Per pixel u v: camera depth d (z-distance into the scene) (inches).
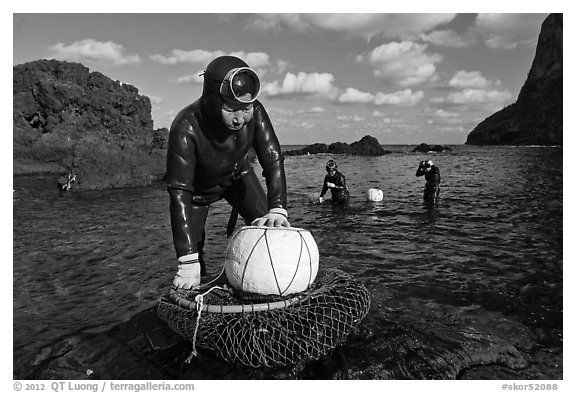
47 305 271.9
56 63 1435.8
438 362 180.9
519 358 194.7
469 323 221.6
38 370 183.6
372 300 244.4
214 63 182.7
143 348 189.6
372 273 305.9
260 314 163.9
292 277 170.4
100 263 356.5
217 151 197.5
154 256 373.4
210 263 347.3
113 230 481.4
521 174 1024.9
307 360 169.9
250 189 223.3
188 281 193.5
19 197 773.9
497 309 242.7
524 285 281.6
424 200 648.4
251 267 169.8
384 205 609.9
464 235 426.0
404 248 378.3
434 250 370.6
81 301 277.6
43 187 937.5
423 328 210.4
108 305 270.2
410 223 486.6
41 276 326.3
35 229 489.1
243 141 202.1
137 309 262.4
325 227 469.4
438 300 253.6
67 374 177.5
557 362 193.2
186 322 171.0
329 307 171.8
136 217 564.1
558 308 244.7
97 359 185.9
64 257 374.3
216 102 181.2
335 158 1886.1
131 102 1515.7
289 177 1080.2
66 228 494.3
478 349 195.6
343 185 623.5
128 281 313.4
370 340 186.7
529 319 231.3
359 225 478.0
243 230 179.3
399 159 1748.3
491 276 300.2
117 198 756.6
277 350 159.5
